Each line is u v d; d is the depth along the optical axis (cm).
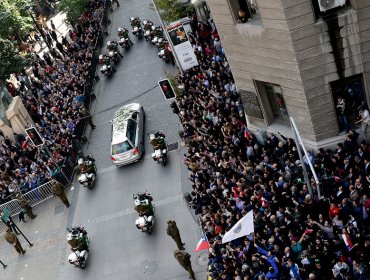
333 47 2045
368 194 1891
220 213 2167
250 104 2500
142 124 3381
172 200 2775
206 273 2302
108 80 4200
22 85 4369
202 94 2992
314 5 1986
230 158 2380
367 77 2102
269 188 2086
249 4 2211
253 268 1881
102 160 3322
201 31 3469
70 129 3497
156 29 4284
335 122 2233
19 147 3703
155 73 4022
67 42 4825
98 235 2775
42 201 3191
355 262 1667
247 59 2333
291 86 2208
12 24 4584
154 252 2539
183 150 3086
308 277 1744
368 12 1952
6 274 2805
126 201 2928
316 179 1869
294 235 1838
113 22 5247
